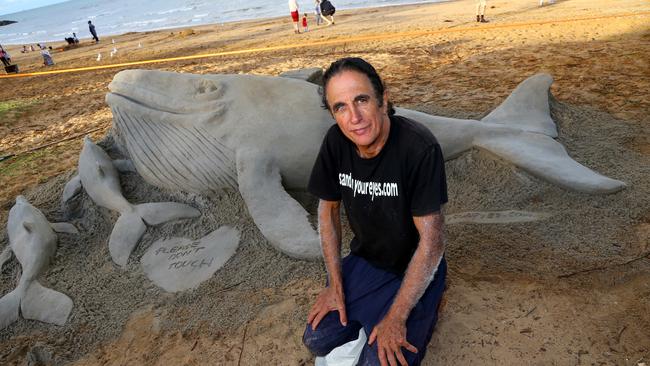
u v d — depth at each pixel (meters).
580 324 2.20
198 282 2.82
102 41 23.20
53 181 4.45
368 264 2.04
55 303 2.80
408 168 1.61
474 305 2.37
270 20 20.02
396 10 16.14
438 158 1.60
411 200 1.66
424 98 5.57
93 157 3.44
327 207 1.96
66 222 3.47
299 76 3.88
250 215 3.12
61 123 7.29
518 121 3.69
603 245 2.66
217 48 13.23
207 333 2.49
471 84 5.91
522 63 6.59
